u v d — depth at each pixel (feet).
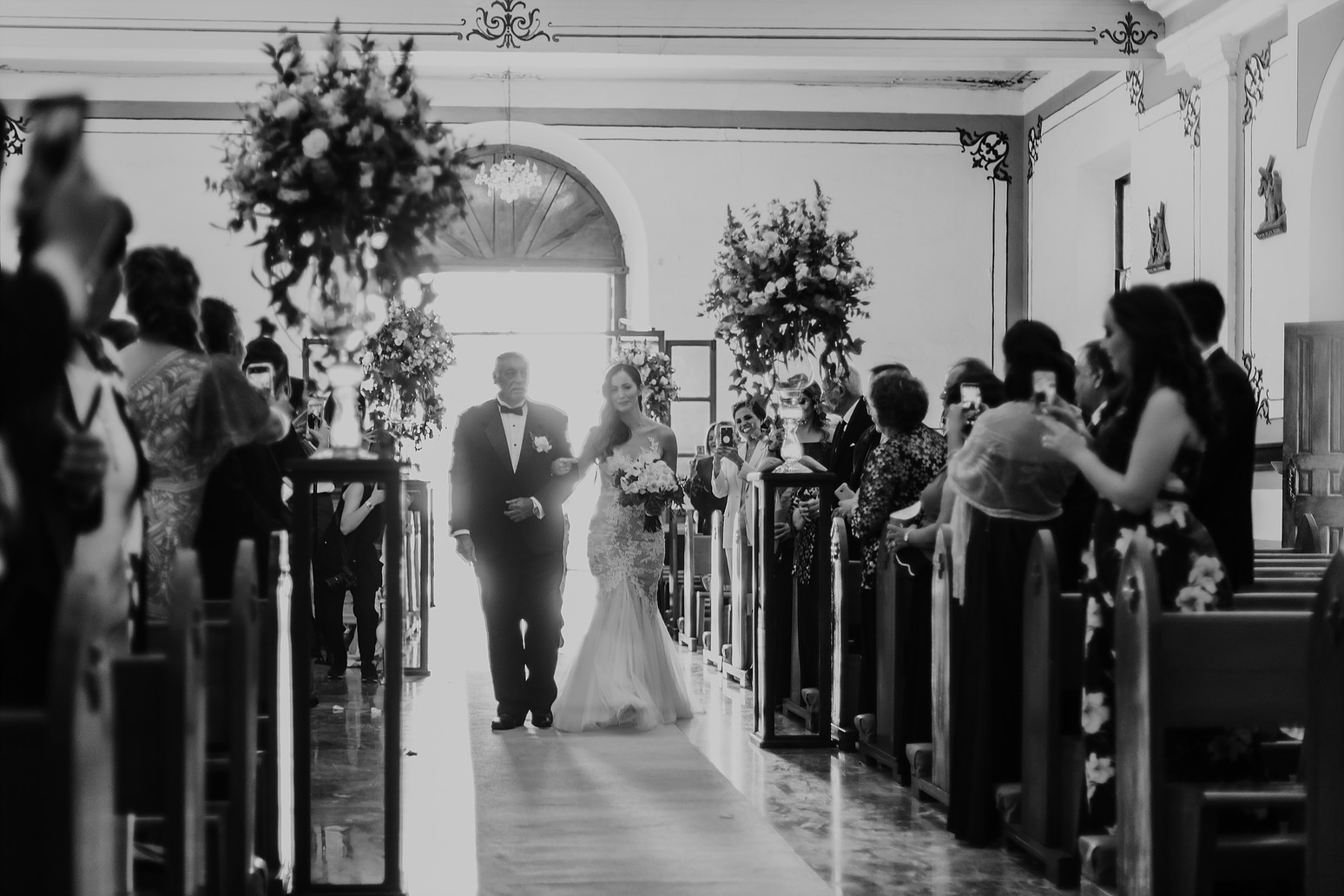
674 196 49.73
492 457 23.48
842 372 25.13
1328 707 10.24
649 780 19.44
